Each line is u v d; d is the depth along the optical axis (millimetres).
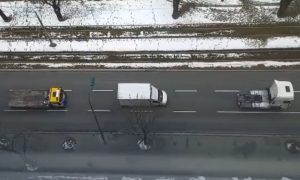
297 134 60125
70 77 67125
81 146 62031
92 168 60281
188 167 59219
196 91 64312
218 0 70688
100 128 62969
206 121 62156
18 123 64438
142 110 62406
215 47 67125
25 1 73938
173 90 64688
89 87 65938
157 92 62000
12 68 68812
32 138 63219
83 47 69188
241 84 64188
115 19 70688
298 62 65125
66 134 63062
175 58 67125
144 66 66938
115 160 60625
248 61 65875
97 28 70375
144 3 71438
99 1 72500
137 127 62344
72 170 60375
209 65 66125
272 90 59906
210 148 60312
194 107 63250
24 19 72375
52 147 62312
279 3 69312
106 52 68562
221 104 63031
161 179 58688
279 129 60688
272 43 66625
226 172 58406
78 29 70625
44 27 71125
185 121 62438
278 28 67625
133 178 59062
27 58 69438
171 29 69125
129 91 60656
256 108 61688
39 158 61656
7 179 60219
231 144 60344
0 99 66438
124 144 61625
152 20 69938
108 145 61781
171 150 60656
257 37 67250
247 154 59438
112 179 59219
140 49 68188
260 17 68625
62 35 70500
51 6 71812
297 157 58719
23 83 67375
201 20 69312
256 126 61156
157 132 61906
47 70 68125
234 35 67750
